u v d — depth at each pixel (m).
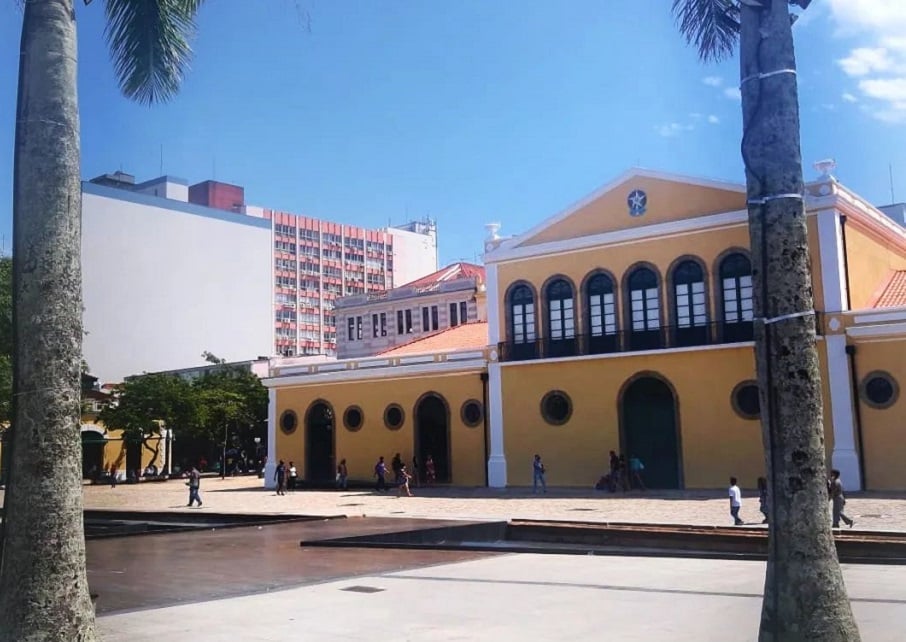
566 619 9.78
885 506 23.50
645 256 33.41
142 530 23.45
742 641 8.52
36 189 7.61
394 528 20.42
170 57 14.12
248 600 11.58
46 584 7.11
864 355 28.59
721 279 31.70
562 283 35.38
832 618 6.52
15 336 7.52
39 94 7.75
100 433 59.84
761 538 14.95
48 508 7.23
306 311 126.62
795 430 6.75
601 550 15.96
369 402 41.06
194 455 65.12
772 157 7.09
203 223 91.88
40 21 7.84
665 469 32.44
